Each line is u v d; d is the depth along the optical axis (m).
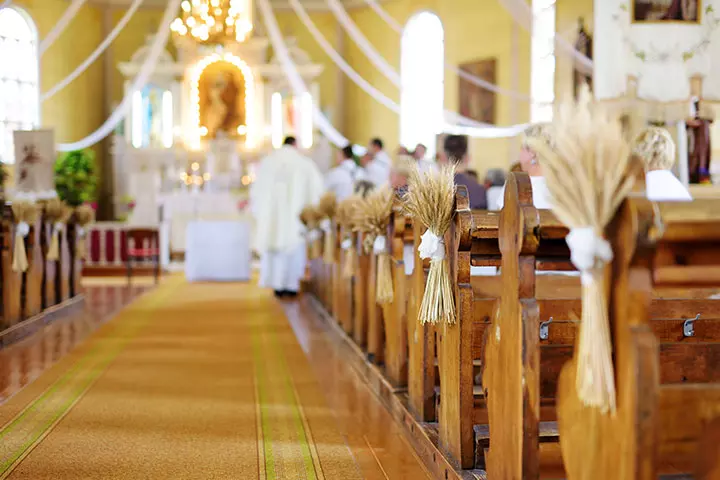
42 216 8.02
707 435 2.23
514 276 2.73
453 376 3.46
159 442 4.06
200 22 13.66
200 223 12.84
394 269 4.95
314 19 19.06
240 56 18.03
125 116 17.70
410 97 17.41
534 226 2.62
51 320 8.21
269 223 10.77
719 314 3.42
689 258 2.20
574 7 12.02
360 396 5.11
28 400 4.89
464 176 7.12
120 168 17.61
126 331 7.68
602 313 2.24
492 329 2.98
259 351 6.68
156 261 12.34
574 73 11.88
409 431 4.22
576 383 2.43
